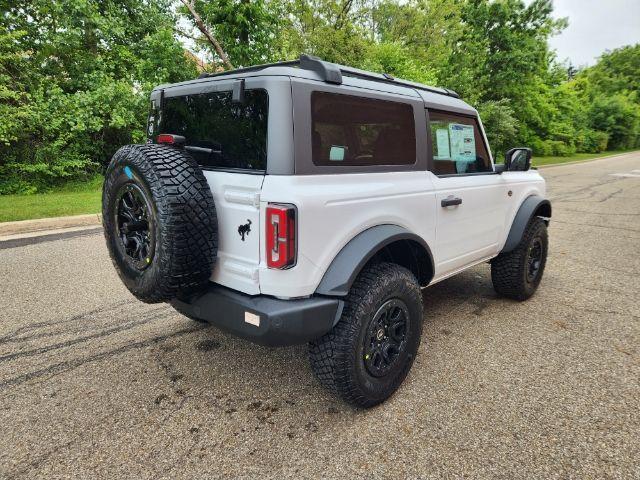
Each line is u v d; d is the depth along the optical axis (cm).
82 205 846
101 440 229
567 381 286
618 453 219
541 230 419
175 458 216
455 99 349
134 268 236
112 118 1062
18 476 203
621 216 908
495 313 402
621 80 6794
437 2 2216
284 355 320
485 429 238
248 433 235
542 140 3291
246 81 219
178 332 356
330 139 228
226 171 229
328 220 221
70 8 1087
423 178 290
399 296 254
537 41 2355
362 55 1456
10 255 563
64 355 317
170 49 1162
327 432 236
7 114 948
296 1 1545
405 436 232
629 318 390
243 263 222
